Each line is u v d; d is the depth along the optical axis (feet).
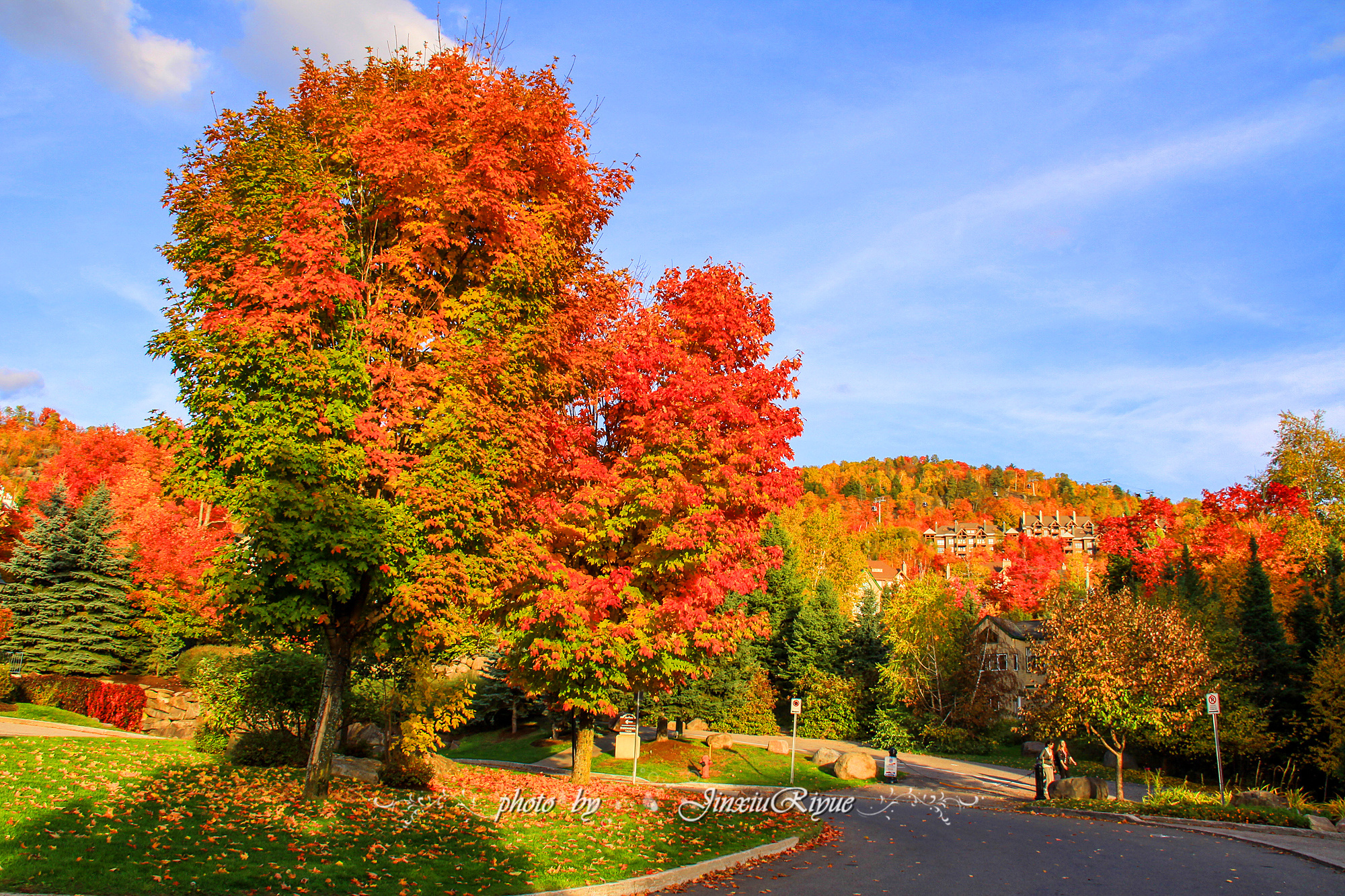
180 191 41.24
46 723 75.92
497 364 41.63
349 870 30.73
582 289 52.85
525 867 34.19
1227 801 70.59
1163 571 186.70
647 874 35.27
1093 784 82.28
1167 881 36.76
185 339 37.27
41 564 112.68
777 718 184.03
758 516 61.98
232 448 36.81
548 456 50.14
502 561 42.83
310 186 40.63
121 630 113.50
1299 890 35.12
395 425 40.09
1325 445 172.24
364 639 44.06
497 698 133.90
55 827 30.89
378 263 43.06
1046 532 474.49
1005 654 172.96
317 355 37.55
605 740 135.64
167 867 28.32
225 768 46.88
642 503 54.03
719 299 63.77
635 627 55.47
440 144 44.57
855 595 273.95
